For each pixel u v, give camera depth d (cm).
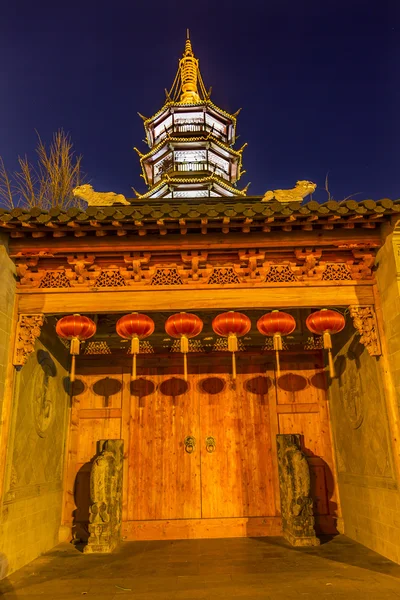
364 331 618
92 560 631
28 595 491
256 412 830
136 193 1844
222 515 777
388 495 599
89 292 627
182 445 812
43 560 634
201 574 557
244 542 720
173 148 1800
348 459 746
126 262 629
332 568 569
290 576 542
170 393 838
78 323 609
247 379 847
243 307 623
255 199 1080
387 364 600
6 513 564
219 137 1881
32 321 615
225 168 1889
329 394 830
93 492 701
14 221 566
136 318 616
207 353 855
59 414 782
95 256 629
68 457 802
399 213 575
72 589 509
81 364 851
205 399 836
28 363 653
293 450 734
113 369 849
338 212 566
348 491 746
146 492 787
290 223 585
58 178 1198
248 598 473
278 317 609
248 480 795
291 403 833
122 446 770
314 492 793
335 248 630
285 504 743
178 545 712
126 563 614
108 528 686
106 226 580
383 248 612
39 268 636
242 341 856
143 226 580
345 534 757
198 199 1098
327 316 609
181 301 625
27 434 640
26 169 1191
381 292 620
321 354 858
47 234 604
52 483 735
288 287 630
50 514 720
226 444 814
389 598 466
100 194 816
